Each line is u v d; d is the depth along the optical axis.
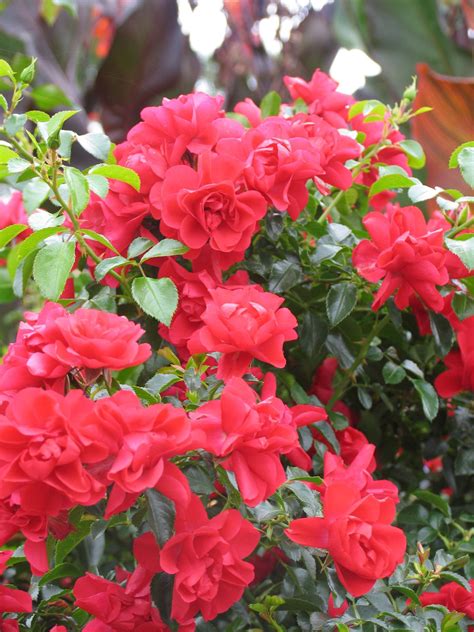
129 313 1.21
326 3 3.27
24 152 1.05
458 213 1.23
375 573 0.87
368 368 1.29
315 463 1.19
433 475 1.48
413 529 1.24
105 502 0.88
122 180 1.06
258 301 0.93
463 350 1.20
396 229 1.09
